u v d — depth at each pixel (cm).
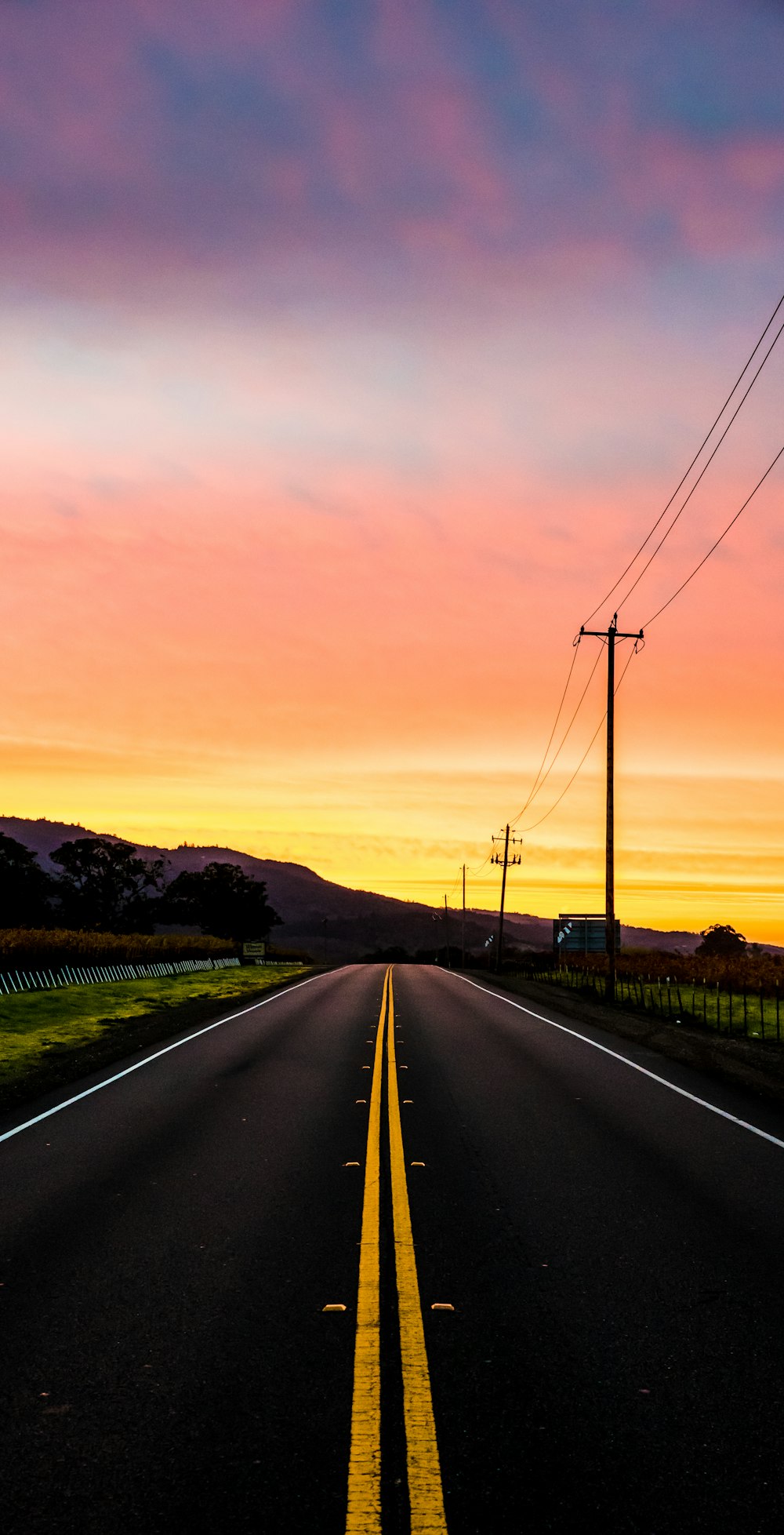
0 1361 504
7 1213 767
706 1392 468
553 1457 409
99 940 5556
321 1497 381
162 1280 618
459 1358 504
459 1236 706
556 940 6444
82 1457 412
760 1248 684
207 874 12012
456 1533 360
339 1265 645
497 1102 1227
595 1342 525
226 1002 3006
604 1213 765
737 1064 1611
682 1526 365
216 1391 468
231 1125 1094
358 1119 1116
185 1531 363
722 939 9806
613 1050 1769
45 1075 1506
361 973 5303
